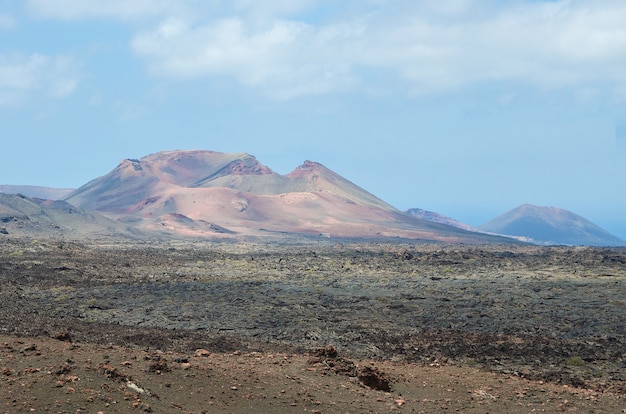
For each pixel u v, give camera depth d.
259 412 24.56
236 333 54.94
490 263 123.00
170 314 63.50
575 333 55.06
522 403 30.58
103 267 109.62
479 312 66.00
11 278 87.31
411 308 69.62
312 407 25.94
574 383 37.78
